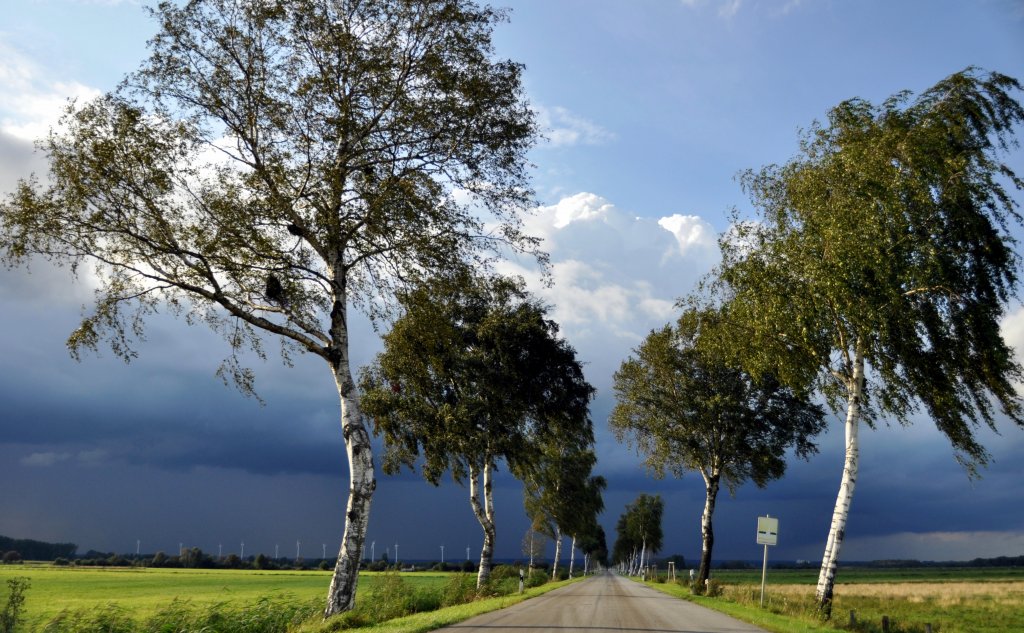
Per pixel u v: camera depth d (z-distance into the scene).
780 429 39.66
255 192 17.03
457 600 27.95
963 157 20.66
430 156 18.55
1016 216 20.52
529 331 34.97
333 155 17.66
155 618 17.61
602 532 148.50
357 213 17.92
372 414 33.59
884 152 21.22
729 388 39.84
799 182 23.03
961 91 21.58
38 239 15.53
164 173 15.83
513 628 16.08
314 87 17.16
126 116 15.76
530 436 39.91
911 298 21.27
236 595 53.94
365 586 33.97
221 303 17.23
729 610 23.25
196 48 16.80
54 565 162.12
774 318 22.64
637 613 21.69
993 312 20.48
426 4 17.53
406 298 18.98
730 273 24.06
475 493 36.16
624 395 42.31
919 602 43.31
